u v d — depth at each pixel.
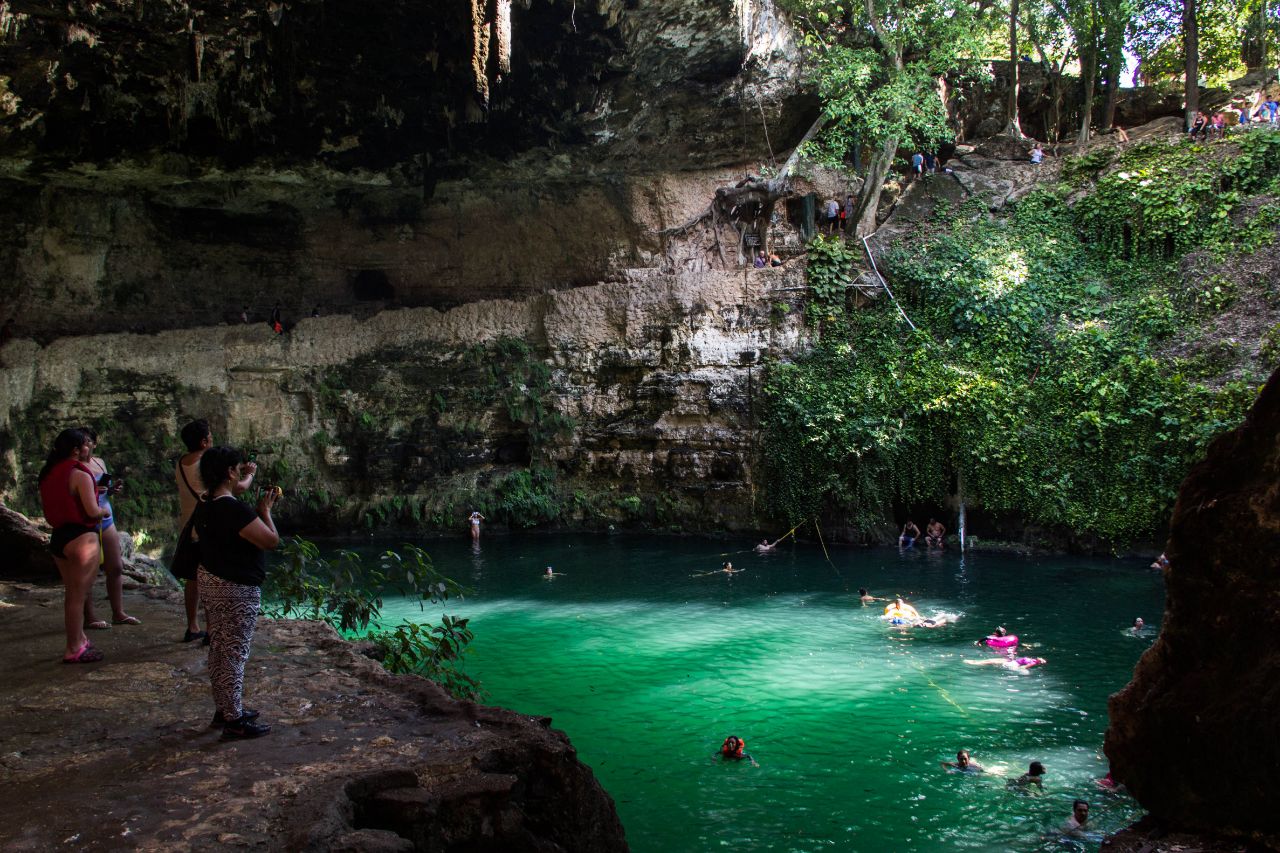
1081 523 23.84
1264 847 5.17
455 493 31.50
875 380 27.28
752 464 28.89
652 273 32.47
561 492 31.58
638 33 23.73
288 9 19.64
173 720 5.79
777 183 30.20
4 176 25.75
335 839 4.08
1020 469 24.73
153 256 30.59
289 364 31.89
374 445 31.91
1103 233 28.33
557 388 32.12
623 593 21.52
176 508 29.48
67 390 28.27
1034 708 13.10
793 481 27.77
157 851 3.96
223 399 30.92
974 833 9.55
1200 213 26.81
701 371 30.05
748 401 29.22
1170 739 5.72
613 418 31.42
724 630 17.88
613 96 26.50
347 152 26.94
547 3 21.42
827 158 29.64
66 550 7.30
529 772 5.05
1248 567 5.43
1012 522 25.45
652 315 31.06
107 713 5.95
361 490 31.95
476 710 5.79
